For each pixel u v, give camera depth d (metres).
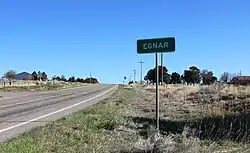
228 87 41.09
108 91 67.31
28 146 10.66
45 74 155.25
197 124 17.03
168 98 44.03
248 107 25.41
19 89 68.88
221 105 28.05
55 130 13.90
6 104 30.39
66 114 21.22
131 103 35.44
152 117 20.86
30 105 29.28
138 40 11.30
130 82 184.50
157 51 11.10
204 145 11.59
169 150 9.55
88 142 12.06
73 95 48.62
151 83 123.12
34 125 16.08
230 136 13.41
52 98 40.31
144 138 13.09
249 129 14.20
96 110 23.39
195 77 123.19
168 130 16.03
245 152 11.06
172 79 133.50
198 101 34.84
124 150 10.65
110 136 13.48
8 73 138.88
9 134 13.61
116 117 19.50
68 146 11.22
